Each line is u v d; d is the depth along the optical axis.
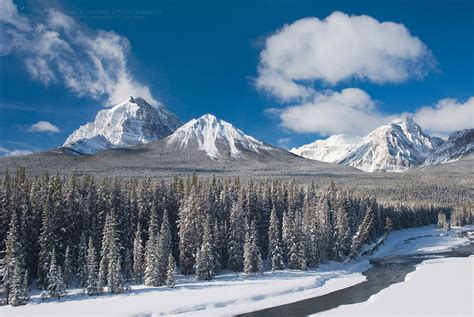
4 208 84.19
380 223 168.38
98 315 62.66
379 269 105.75
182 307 67.50
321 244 108.69
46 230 81.00
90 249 76.44
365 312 63.25
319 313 64.12
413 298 70.50
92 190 102.50
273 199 125.62
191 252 95.12
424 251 139.00
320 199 132.00
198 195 102.38
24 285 69.44
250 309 68.56
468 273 91.00
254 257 95.00
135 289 79.50
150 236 84.50
